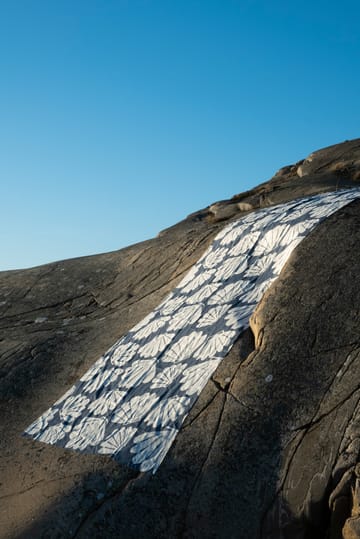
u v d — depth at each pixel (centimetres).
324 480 380
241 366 476
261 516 387
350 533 348
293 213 607
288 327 479
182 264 719
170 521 401
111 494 427
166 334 575
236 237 641
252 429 427
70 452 486
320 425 408
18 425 554
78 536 412
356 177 818
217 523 392
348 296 477
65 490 443
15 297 830
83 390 566
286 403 432
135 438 464
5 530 433
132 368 557
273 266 561
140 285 742
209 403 461
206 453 425
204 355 512
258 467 406
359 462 371
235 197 940
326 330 462
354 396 409
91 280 814
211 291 594
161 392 501
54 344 664
